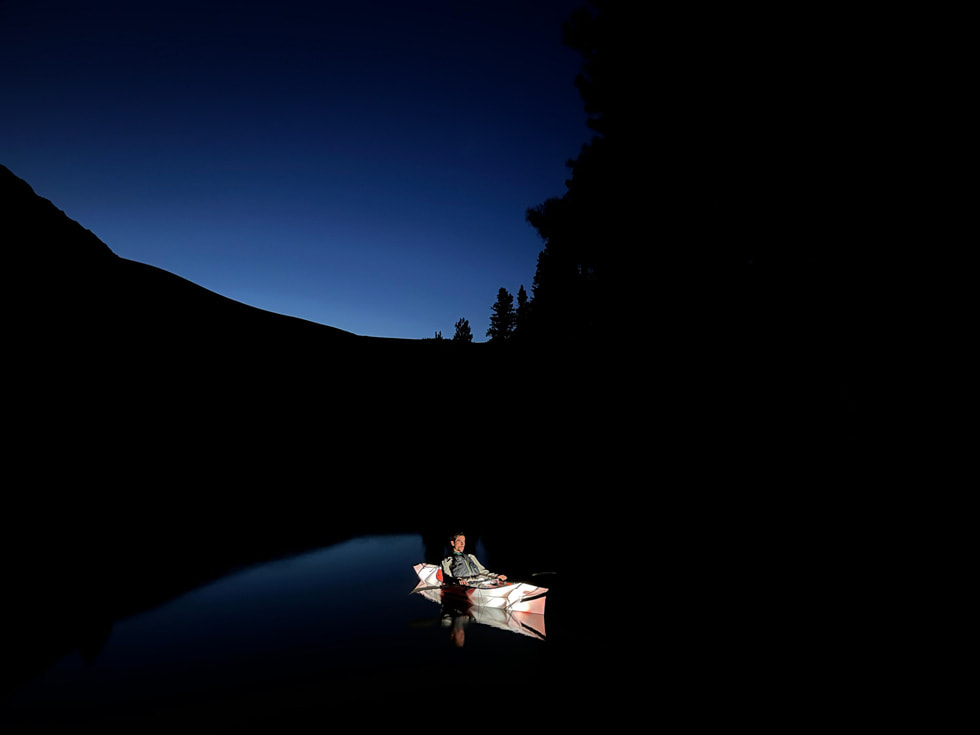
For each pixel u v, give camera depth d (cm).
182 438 3312
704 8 1631
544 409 2886
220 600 1080
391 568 1377
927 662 621
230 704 597
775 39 1400
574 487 2356
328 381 5722
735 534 1246
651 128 1897
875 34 1179
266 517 2247
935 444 1081
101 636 858
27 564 1345
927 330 1123
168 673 696
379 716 552
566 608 919
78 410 2681
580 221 2206
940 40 1094
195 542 1731
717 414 1614
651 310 1902
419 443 4791
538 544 1522
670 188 1841
